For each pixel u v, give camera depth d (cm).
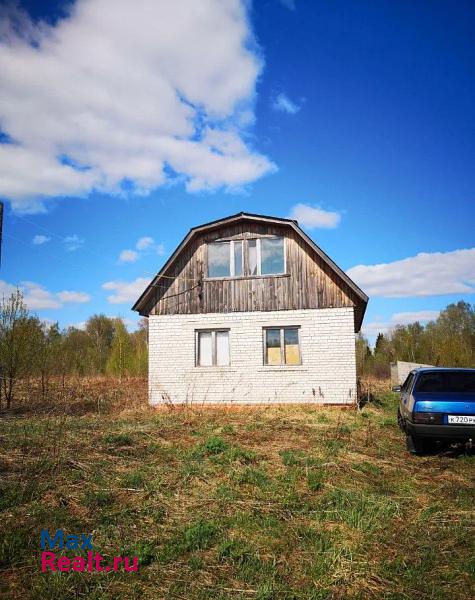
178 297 1680
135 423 1244
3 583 412
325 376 1560
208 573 437
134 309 1689
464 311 6731
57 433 1014
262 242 1653
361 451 923
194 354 1647
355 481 716
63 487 647
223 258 1675
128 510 572
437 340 3984
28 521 527
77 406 1602
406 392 1091
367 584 421
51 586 404
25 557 456
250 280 1641
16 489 620
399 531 531
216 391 1620
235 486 679
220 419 1340
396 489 684
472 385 975
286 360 1603
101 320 6206
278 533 518
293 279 1612
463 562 458
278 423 1255
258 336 1612
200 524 533
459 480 738
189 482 693
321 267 1600
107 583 417
